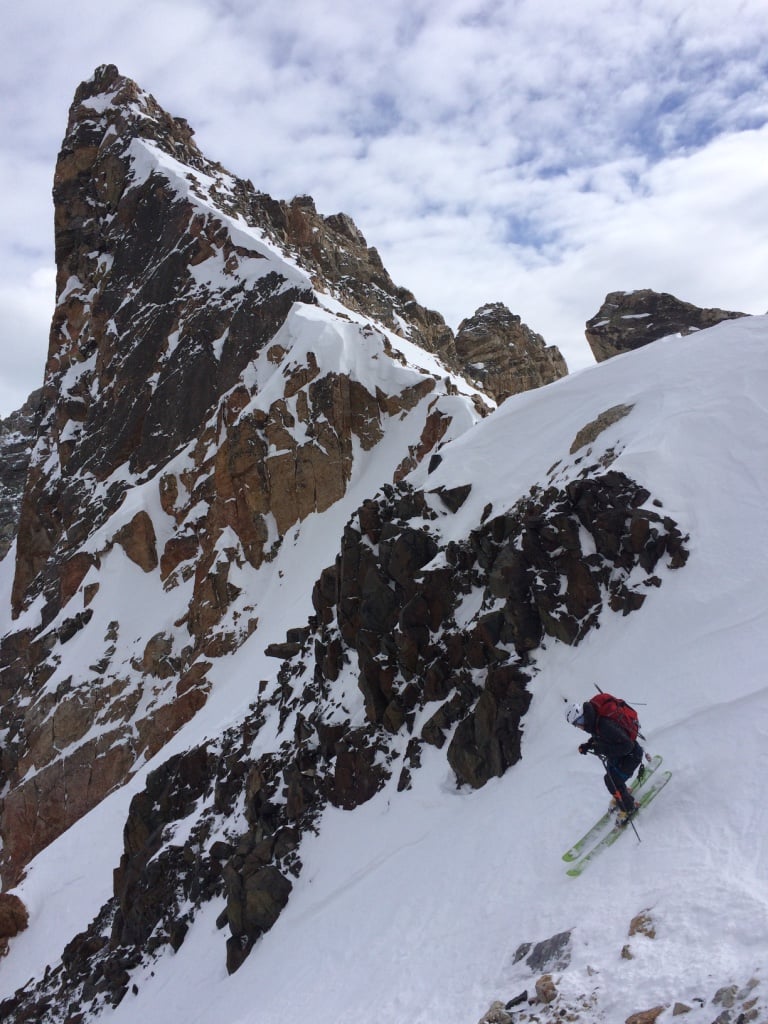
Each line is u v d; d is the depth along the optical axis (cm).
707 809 891
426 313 7381
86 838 3088
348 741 1683
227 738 2423
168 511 4703
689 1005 633
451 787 1391
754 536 1258
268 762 1930
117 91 7388
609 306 5694
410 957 1022
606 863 914
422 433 4272
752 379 1516
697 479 1393
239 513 4306
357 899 1301
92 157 7125
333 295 5709
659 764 994
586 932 815
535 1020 718
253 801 1858
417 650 1630
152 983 1769
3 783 4188
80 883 2861
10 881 3825
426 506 1881
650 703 1120
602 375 1911
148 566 4562
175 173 6281
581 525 1442
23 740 4159
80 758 3922
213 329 5284
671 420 1521
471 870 1106
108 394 5897
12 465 9750
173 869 2033
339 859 1482
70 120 7506
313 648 2298
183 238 5819
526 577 1443
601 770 1100
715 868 796
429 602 1648
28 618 5153
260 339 5081
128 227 6456
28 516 6188
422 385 4506
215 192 6334
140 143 6744
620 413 1686
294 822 1695
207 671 3862
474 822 1219
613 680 1229
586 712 957
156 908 1986
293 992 1176
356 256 7519
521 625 1415
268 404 4472
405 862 1288
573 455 1688
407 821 1400
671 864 841
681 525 1337
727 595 1199
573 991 724
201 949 1708
